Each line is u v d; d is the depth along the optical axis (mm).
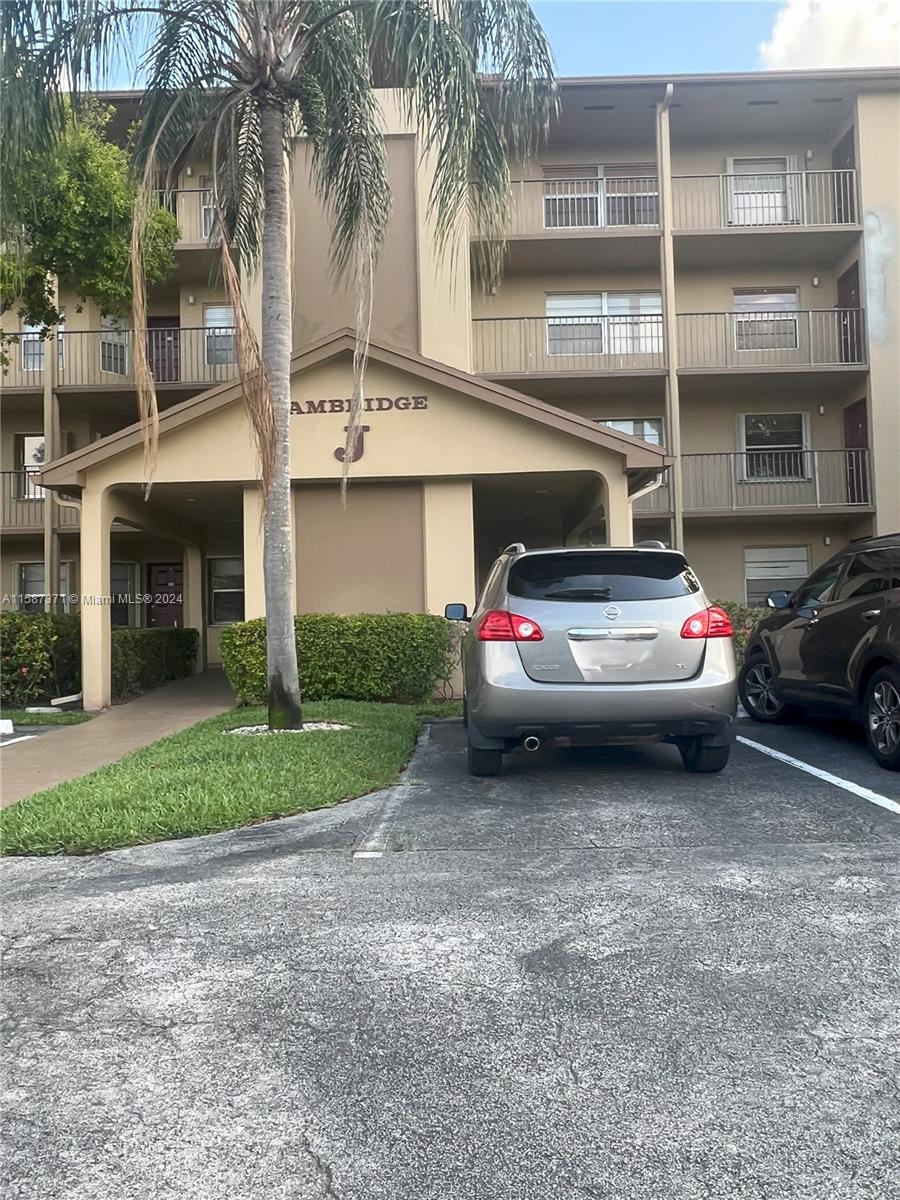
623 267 20078
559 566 6863
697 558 20156
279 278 9375
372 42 8695
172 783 6867
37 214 11875
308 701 12531
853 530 19609
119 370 20172
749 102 18984
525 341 19656
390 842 5539
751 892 4543
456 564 13508
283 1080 2920
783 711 9867
